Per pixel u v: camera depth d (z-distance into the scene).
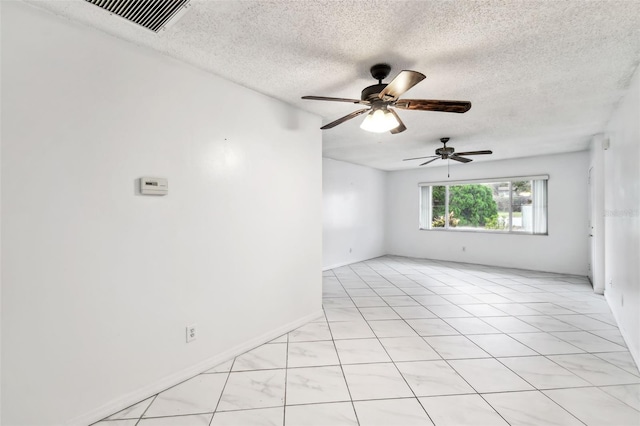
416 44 1.87
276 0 1.45
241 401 1.84
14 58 1.41
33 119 1.46
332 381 2.05
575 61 2.08
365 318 3.24
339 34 1.75
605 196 3.83
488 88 2.54
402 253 7.61
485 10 1.53
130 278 1.80
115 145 1.74
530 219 5.86
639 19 1.61
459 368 2.21
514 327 2.99
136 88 1.83
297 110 2.99
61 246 1.55
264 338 2.63
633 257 2.36
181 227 2.05
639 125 2.15
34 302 1.47
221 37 1.77
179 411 1.75
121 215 1.76
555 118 3.36
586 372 2.15
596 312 3.41
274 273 2.74
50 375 1.51
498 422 1.65
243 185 2.47
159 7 1.47
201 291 2.17
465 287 4.56
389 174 7.82
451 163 6.61
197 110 2.15
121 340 1.77
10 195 1.40
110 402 1.72
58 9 1.49
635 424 1.62
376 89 2.03
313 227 3.18
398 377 2.09
